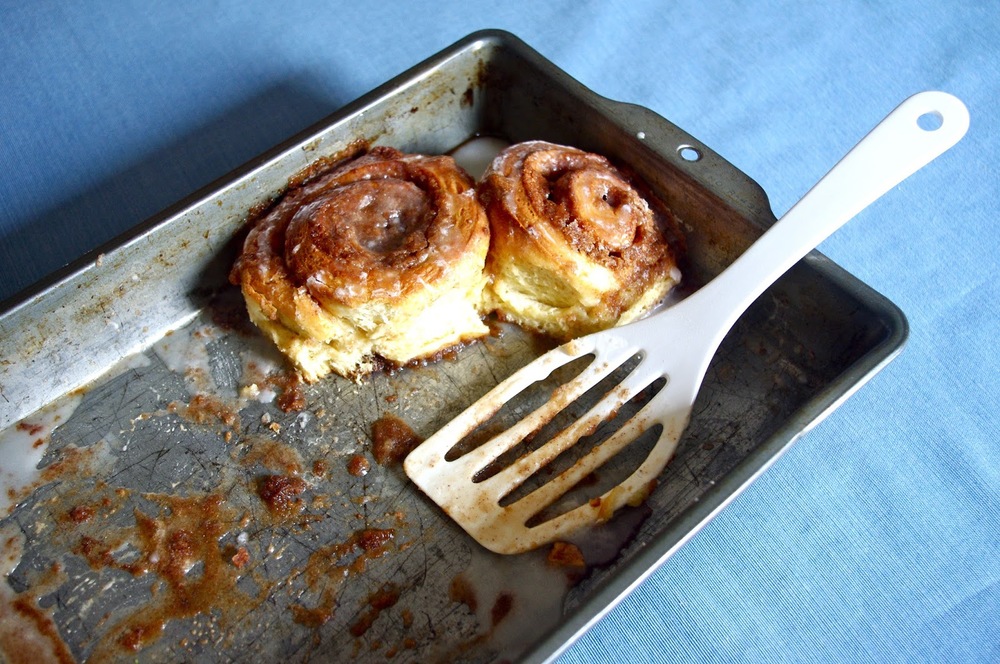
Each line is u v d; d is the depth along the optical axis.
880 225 0.59
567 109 0.57
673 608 0.49
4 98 0.63
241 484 0.51
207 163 0.62
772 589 0.49
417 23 0.68
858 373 0.47
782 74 0.66
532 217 0.53
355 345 0.54
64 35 0.66
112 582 0.49
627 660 0.48
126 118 0.63
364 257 0.52
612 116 0.55
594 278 0.53
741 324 0.54
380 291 0.51
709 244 0.55
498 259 0.54
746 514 0.51
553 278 0.54
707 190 0.53
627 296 0.54
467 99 0.60
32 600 0.49
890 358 0.48
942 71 0.65
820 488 0.51
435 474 0.51
